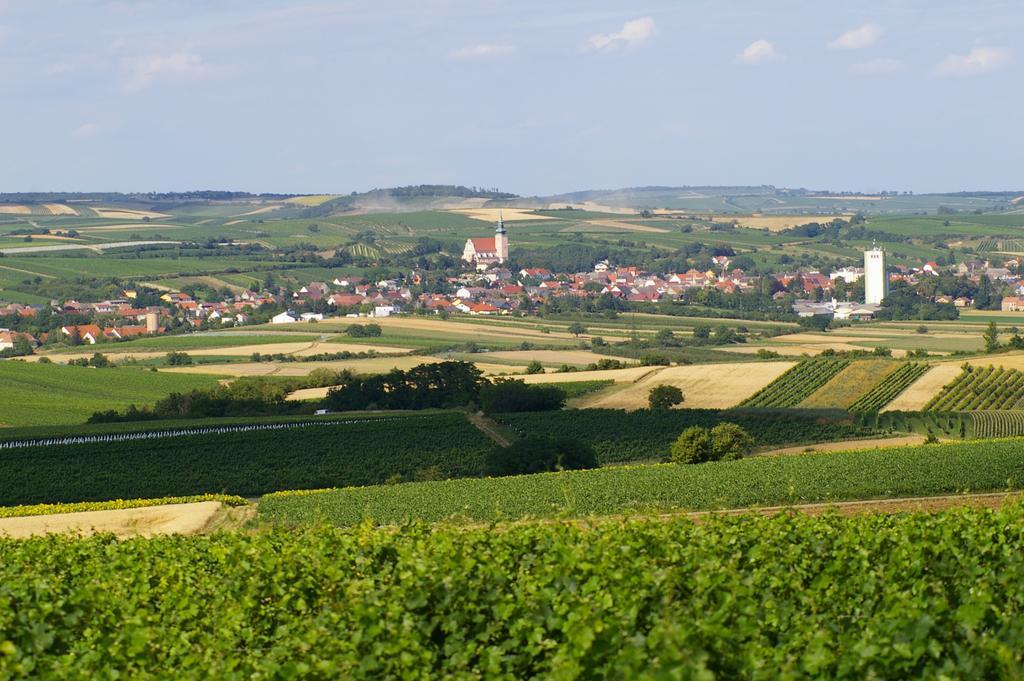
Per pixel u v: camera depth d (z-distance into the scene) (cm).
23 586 5222
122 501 14012
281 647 4172
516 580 5012
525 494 13588
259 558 5644
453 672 4047
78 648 4541
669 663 3306
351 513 13000
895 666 3662
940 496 12394
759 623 4150
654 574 4381
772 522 6050
